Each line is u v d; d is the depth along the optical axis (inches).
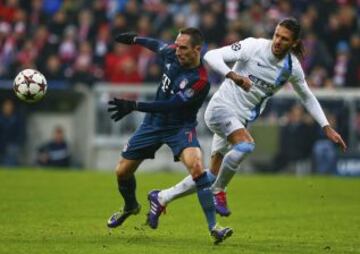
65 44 3078.2
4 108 2815.0
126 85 2837.1
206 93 1234.6
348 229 1482.5
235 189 2137.1
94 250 1177.4
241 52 1365.7
